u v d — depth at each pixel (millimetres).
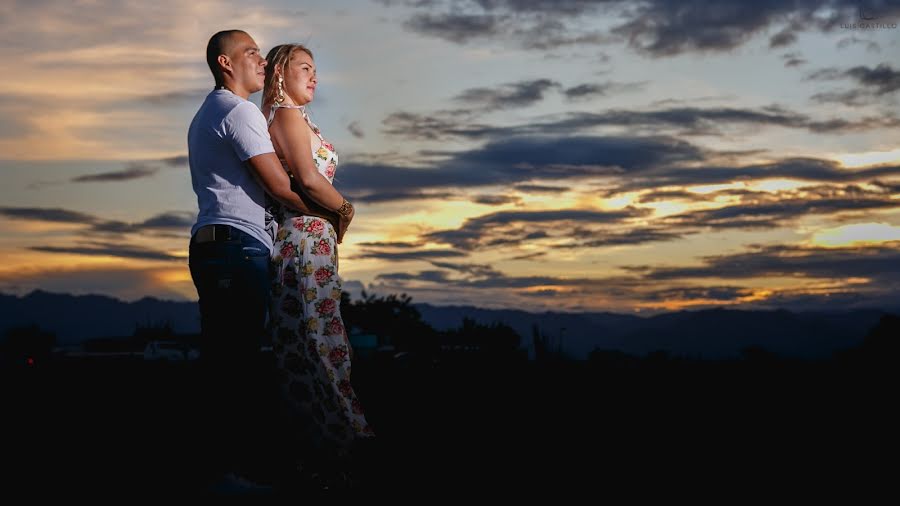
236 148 3500
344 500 3195
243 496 3270
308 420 3811
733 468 3357
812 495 2941
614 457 3609
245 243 3525
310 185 3676
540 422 4508
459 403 5391
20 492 3309
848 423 4207
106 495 3260
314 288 3803
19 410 5883
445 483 3266
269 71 3793
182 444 4273
